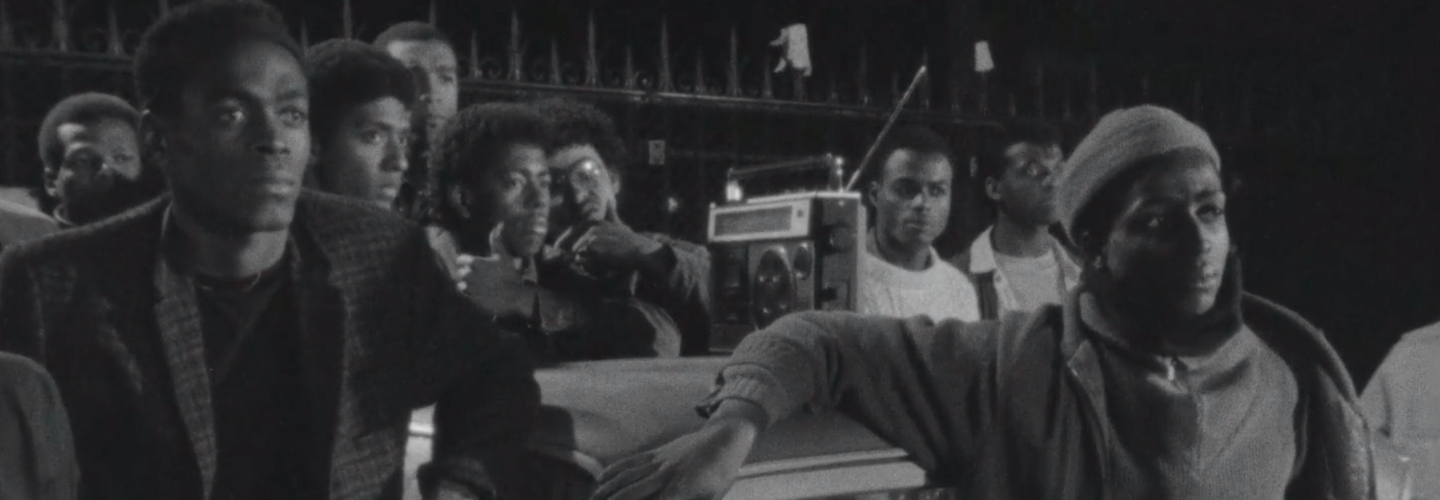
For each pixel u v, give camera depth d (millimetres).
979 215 6613
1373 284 8086
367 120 2564
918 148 3686
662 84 6156
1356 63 8305
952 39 6992
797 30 6258
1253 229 7855
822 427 2127
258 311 1817
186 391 1739
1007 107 7180
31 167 5457
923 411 2135
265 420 1827
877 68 8320
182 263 1770
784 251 2746
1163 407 2121
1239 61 8586
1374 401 3447
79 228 1784
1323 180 8000
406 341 1912
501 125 2633
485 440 1923
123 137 2967
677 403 2088
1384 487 2402
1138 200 2064
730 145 6801
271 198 1726
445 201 2775
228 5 1737
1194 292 2068
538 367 2299
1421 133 8125
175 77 1703
